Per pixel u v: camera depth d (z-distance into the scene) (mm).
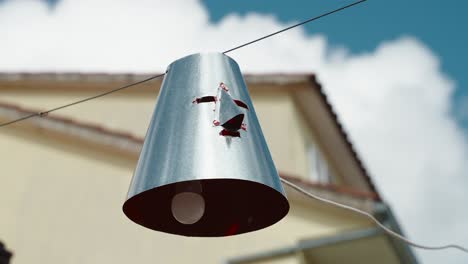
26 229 9625
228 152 2975
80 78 13047
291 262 8375
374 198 8133
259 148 3152
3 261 7781
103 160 10148
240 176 2904
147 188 2945
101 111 12906
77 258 9227
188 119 3137
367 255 8562
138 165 3160
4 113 10836
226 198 3650
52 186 10031
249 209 3588
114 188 9820
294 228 8594
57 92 13164
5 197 10008
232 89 3365
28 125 10664
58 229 9547
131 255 9086
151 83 13023
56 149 10422
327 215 8555
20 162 10383
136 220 3396
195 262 8750
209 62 3500
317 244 8336
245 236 8758
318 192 8523
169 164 2967
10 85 13188
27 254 9375
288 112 12125
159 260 8914
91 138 10227
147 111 12938
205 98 3232
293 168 11492
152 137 3213
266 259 8516
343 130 12836
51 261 9258
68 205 9781
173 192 3541
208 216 3625
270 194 3412
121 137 10133
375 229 8039
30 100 13039
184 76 3443
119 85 13102
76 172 10102
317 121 12891
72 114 12859
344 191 8422
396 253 8406
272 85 12273
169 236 9102
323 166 12984
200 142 2994
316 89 12109
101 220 9523
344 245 8359
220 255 8711
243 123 3195
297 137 11938
